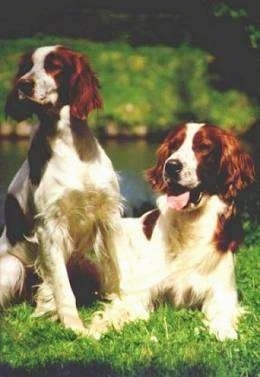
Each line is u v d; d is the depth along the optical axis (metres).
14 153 22.41
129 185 13.89
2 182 17.67
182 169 8.49
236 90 29.94
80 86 8.76
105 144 25.53
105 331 8.52
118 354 7.82
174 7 34.25
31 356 7.84
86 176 8.80
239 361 7.55
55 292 8.82
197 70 30.53
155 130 28.00
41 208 8.85
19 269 9.32
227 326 8.55
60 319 8.73
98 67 30.73
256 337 8.32
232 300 8.82
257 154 22.83
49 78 8.70
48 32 32.94
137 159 21.80
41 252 8.91
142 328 8.43
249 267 10.50
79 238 9.04
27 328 8.58
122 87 29.52
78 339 8.30
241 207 13.30
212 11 31.08
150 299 8.99
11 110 8.87
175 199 8.68
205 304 8.87
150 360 7.59
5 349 8.05
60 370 7.43
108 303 9.22
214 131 8.70
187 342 8.12
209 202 8.76
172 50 31.47
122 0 35.44
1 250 9.48
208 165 8.60
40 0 33.53
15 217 9.29
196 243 8.81
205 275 8.86
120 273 9.12
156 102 29.00
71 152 8.79
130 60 31.00
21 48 31.55
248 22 30.44
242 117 29.02
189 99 29.48
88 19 33.12
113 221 9.02
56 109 8.77
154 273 8.96
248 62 30.47
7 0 33.22
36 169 8.92
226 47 31.05
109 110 28.17
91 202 8.87
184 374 7.25
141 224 9.24
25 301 9.42
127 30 32.62
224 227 8.81
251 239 12.00
